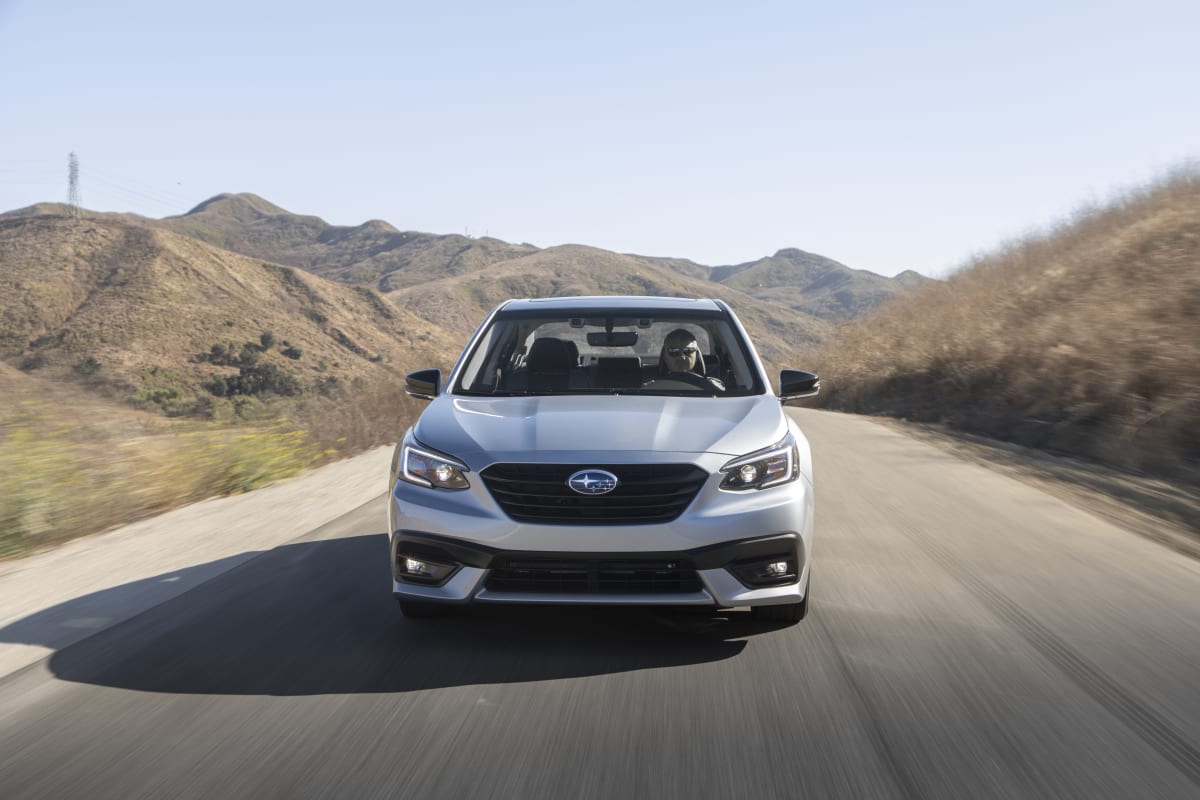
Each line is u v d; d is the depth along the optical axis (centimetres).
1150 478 884
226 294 12812
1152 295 1334
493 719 327
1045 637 418
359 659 393
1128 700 344
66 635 439
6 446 835
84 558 622
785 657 390
